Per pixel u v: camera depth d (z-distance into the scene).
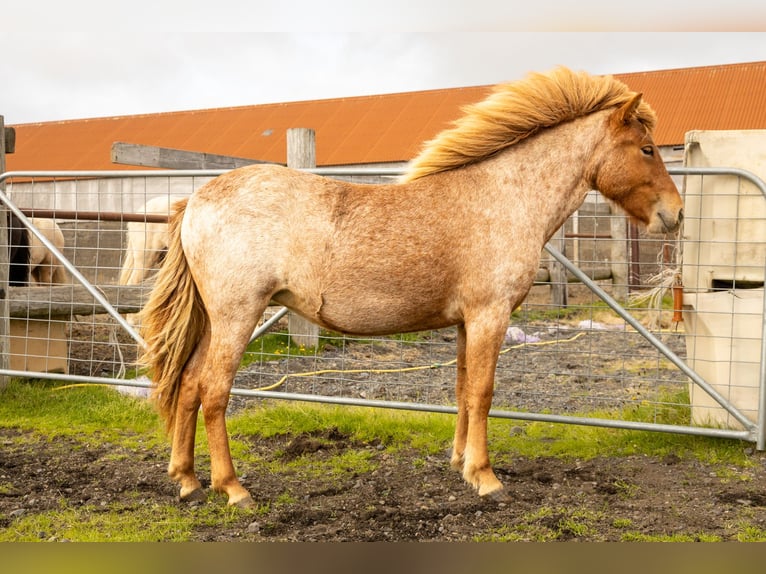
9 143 5.93
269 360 7.07
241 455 4.32
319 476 3.97
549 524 3.25
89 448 4.45
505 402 5.65
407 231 3.38
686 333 4.93
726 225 4.46
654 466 4.07
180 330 3.52
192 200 3.48
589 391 6.09
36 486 3.78
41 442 4.57
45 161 25.06
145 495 3.68
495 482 3.55
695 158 4.54
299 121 24.02
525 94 3.66
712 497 3.58
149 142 24.84
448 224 3.42
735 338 4.40
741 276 4.45
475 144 3.56
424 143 3.82
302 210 3.36
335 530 3.21
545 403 5.64
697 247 4.56
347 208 3.39
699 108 19.50
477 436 3.54
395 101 23.78
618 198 3.83
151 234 8.31
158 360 3.57
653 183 3.74
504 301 3.47
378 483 3.85
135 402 5.36
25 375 5.32
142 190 17.92
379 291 3.39
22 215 5.21
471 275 3.43
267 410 5.05
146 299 6.41
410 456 4.31
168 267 3.57
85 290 6.27
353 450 4.43
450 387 6.29
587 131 3.71
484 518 3.33
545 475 3.90
